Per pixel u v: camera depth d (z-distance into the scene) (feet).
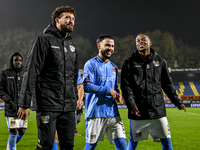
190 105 71.92
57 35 7.84
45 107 7.25
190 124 30.78
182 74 107.45
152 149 15.83
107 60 11.07
